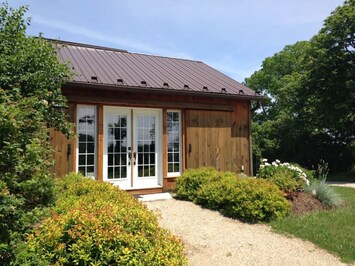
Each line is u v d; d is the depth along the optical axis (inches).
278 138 894.4
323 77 737.6
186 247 181.0
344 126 777.6
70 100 283.6
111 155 311.3
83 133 296.0
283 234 212.1
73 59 359.3
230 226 223.5
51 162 179.5
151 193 323.0
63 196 175.8
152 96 327.6
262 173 330.6
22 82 202.1
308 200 287.9
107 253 107.3
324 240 200.1
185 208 260.8
